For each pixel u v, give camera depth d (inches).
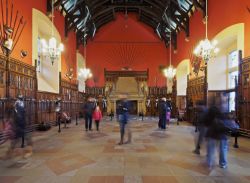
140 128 488.7
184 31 695.1
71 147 279.3
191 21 627.2
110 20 933.2
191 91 625.9
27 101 394.9
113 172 182.7
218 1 450.6
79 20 656.4
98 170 187.8
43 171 185.0
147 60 952.3
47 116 496.4
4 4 323.6
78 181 162.7
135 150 263.3
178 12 693.3
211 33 484.7
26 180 164.4
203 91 526.9
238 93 383.6
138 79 952.3
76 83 770.2
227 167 197.3
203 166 200.1
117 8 896.3
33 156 233.9
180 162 212.8
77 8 640.4
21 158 225.6
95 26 881.5
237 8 386.9
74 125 537.3
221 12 439.2
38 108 445.4
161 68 949.8
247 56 364.8
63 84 618.5
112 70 948.0
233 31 397.1
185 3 617.6
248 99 360.2
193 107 578.9
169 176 173.8
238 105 382.3
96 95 941.2
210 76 510.6
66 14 614.9
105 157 230.5
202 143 248.7
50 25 502.0
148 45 952.3
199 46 458.9
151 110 944.3
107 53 947.3
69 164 205.3
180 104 768.9
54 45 431.5
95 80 943.7
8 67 328.2
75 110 754.2
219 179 167.6
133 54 949.8
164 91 945.5
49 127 451.5
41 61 544.1
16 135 233.1
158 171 185.6
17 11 362.0
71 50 706.8
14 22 352.8
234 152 255.1
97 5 716.7
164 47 952.9
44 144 298.2
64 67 628.4
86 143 306.0
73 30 730.2
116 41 946.7
